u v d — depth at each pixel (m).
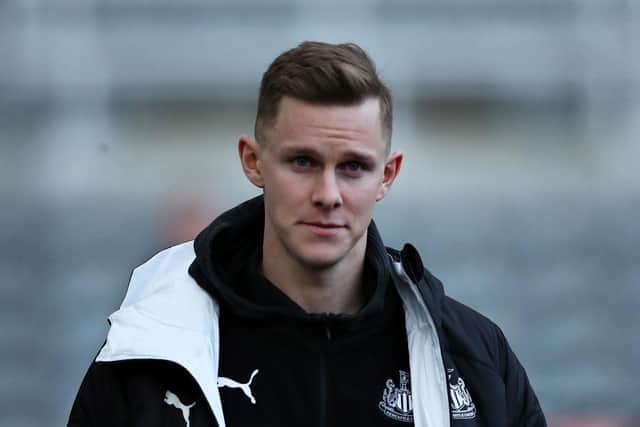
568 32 29.09
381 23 29.47
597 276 24.42
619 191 26.25
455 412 5.50
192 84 28.91
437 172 27.00
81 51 28.67
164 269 5.87
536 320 23.98
